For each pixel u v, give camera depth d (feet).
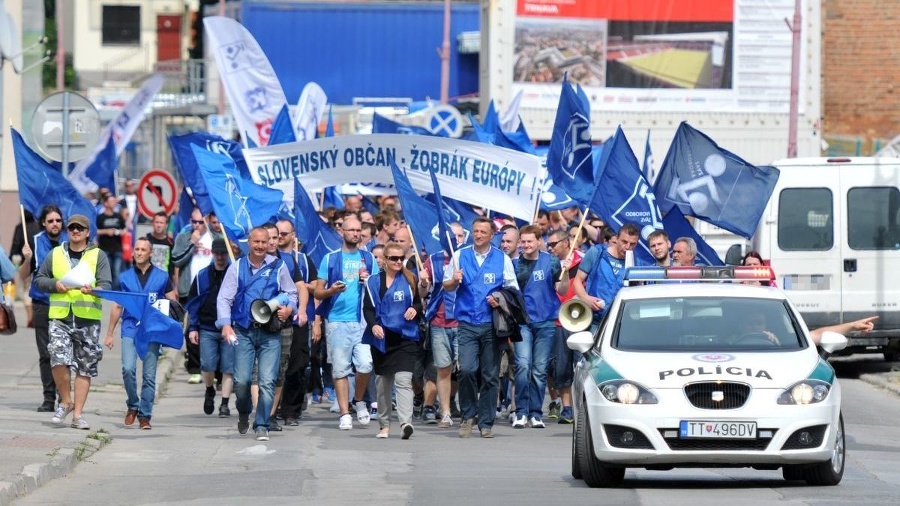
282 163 156.25
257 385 122.62
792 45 285.02
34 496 86.22
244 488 88.48
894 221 167.73
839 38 339.36
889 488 86.94
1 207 250.57
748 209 142.31
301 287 119.24
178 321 121.49
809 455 83.82
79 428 114.01
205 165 135.74
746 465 84.94
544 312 124.77
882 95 337.93
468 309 116.16
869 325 99.86
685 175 142.51
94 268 114.83
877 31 337.31
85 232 114.52
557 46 287.89
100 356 115.44
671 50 291.38
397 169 129.08
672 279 98.37
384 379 116.67
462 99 397.80
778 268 168.14
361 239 134.31
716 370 84.94
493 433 121.08
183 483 91.40
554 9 287.48
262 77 191.72
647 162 176.65
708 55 291.79
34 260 131.95
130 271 119.96
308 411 139.44
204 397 148.15
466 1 442.09
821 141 294.87
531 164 150.61
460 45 432.66
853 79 338.95
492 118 198.80
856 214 167.84
